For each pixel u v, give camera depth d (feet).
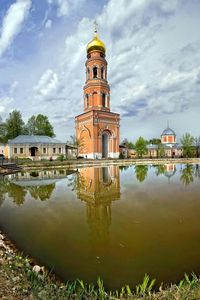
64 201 40.19
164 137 324.39
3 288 11.46
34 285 12.41
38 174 88.58
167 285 14.26
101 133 180.65
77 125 198.29
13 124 216.13
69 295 12.01
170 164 156.46
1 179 72.74
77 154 189.06
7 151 164.66
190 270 16.26
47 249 20.33
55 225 26.96
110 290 13.98
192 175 83.82
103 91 185.98
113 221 28.14
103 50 190.39
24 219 29.71
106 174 87.66
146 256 18.58
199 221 27.73
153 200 40.09
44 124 234.79
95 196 44.45
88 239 22.41
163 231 24.40
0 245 20.33
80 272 16.28
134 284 14.64
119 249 20.03
